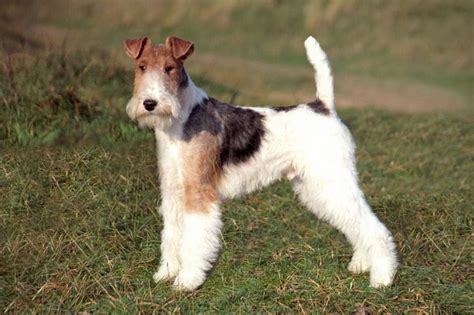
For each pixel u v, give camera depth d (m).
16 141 7.77
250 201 7.34
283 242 6.44
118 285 5.28
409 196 7.73
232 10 21.94
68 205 6.29
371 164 9.29
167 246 5.50
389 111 13.39
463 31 21.28
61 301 4.88
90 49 10.95
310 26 21.47
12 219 6.00
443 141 10.84
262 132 5.41
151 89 4.71
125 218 6.28
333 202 5.34
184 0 21.97
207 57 17.64
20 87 8.65
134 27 19.45
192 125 5.13
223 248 6.07
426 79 17.50
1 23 13.27
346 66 18.44
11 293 5.00
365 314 4.91
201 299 5.12
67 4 19.36
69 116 8.43
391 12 22.38
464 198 7.67
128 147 7.76
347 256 6.12
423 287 5.31
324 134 5.38
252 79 15.49
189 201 5.17
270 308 4.99
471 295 5.25
